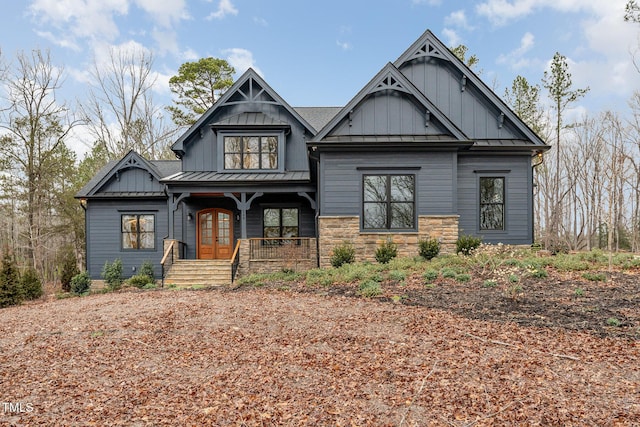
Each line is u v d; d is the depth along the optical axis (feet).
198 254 55.67
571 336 18.11
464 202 44.83
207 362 17.43
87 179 95.61
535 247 44.09
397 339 19.11
